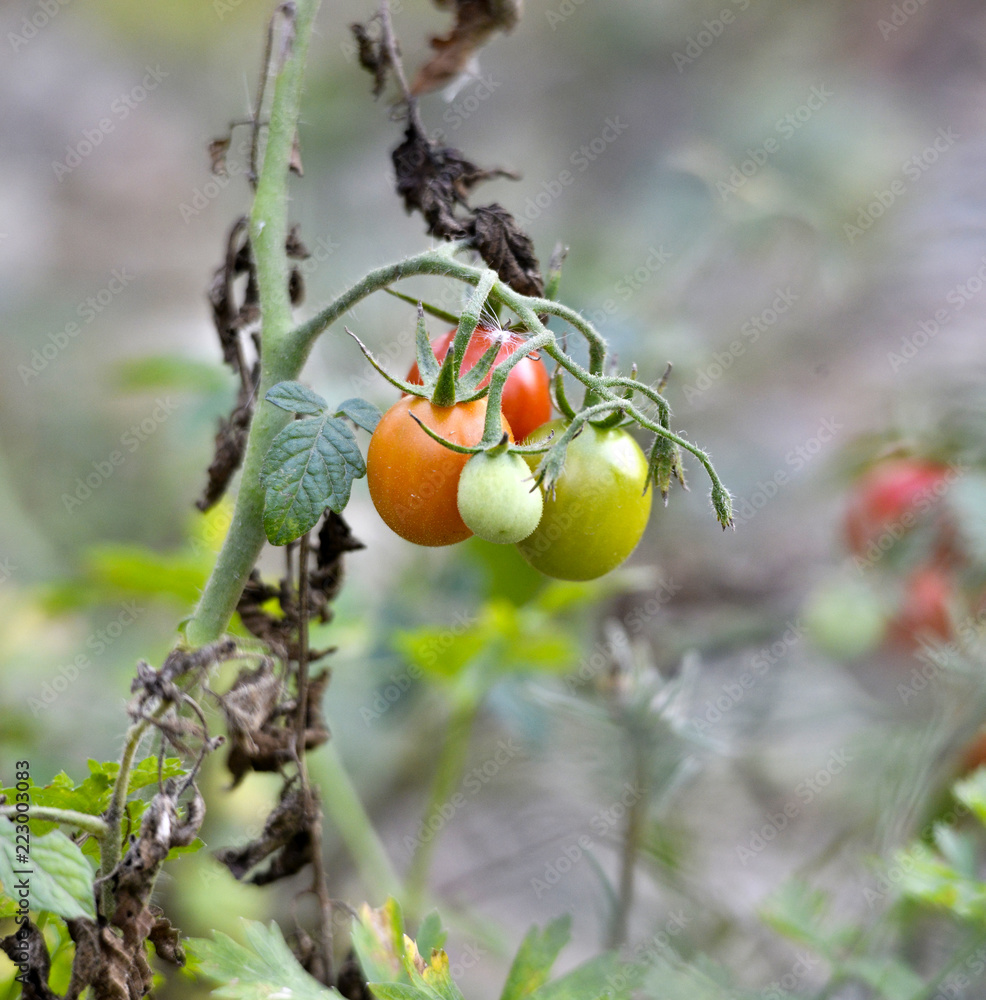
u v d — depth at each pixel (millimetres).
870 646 1022
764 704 1075
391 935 651
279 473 613
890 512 1012
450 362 608
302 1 645
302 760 662
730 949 860
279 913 936
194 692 659
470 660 858
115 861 619
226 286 674
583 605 1123
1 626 1049
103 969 611
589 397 627
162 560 823
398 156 671
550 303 614
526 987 661
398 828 1075
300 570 657
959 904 712
